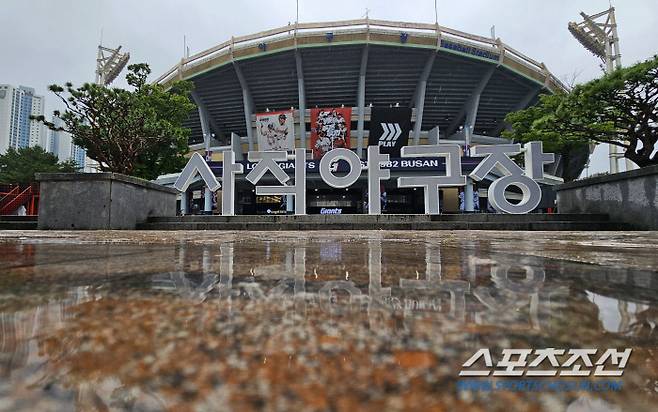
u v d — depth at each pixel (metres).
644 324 0.68
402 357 0.49
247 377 0.41
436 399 0.35
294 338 0.58
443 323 0.68
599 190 8.80
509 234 5.73
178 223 8.62
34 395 0.34
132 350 0.51
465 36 44.53
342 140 44.19
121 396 0.34
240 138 48.97
